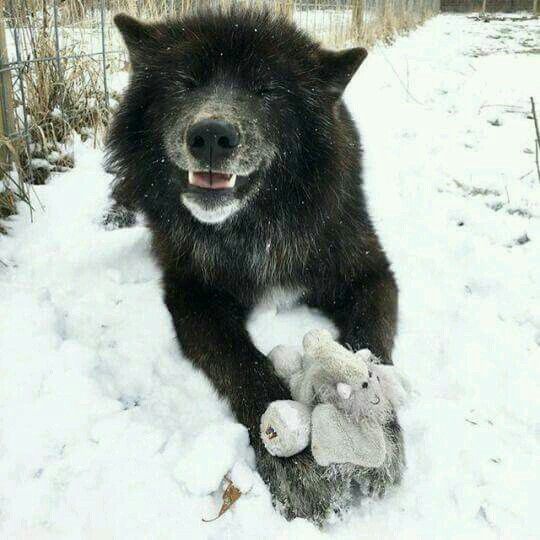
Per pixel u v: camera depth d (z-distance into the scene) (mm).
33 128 796
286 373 465
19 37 812
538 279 639
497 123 1235
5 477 389
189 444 423
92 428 425
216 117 447
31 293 568
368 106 1360
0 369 466
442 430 438
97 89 970
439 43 2760
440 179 938
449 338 553
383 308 547
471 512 380
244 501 386
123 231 690
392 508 390
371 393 380
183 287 565
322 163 544
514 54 2309
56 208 719
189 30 538
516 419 459
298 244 563
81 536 356
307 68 541
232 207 491
